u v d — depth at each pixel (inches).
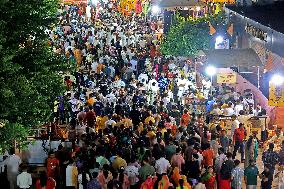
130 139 1022.4
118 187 861.8
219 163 935.0
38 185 905.5
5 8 746.2
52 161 946.7
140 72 1689.2
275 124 1223.5
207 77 1449.3
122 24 2450.8
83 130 1141.1
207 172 885.8
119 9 2829.7
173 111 1275.8
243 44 1582.2
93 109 1270.9
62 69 832.3
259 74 1400.1
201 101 1370.6
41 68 788.0
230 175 905.5
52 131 1123.3
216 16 1647.4
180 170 899.4
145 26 2461.9
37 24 783.1
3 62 709.3
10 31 762.8
